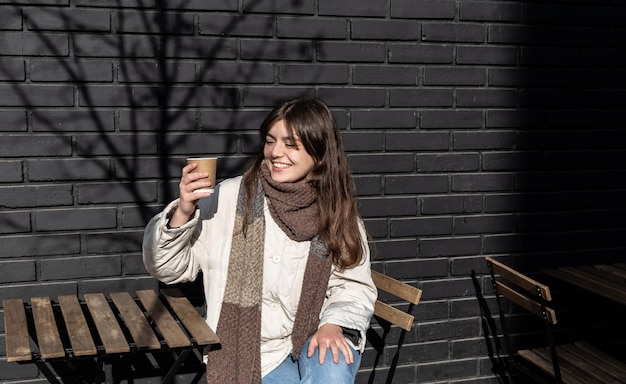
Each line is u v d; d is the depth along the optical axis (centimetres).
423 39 398
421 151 406
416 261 411
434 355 420
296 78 383
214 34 369
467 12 404
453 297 420
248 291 284
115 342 286
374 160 399
